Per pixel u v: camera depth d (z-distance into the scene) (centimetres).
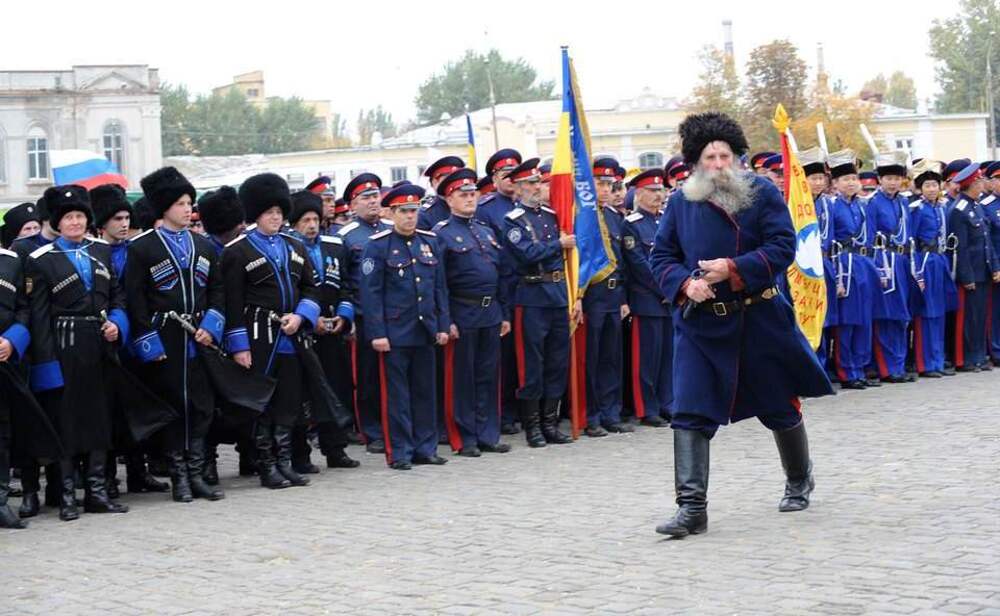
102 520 999
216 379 1070
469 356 1217
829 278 1512
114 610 734
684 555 769
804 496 874
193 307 1069
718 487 969
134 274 1059
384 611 696
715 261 809
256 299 1091
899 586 673
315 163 5650
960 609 628
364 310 1163
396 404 1162
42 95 5838
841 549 755
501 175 1315
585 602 685
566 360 1255
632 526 859
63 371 1011
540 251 1227
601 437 1280
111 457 1084
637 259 1322
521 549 816
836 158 1561
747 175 834
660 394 1354
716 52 4444
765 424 864
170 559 850
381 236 1170
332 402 1125
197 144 9650
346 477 1132
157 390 1064
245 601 735
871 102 4947
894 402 1376
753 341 829
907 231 1584
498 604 693
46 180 5891
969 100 7644
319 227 1248
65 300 1017
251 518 971
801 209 1391
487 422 1233
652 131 5466
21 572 836
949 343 1677
